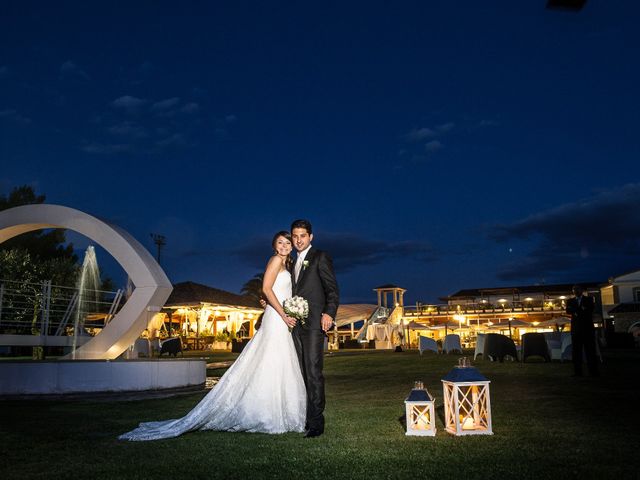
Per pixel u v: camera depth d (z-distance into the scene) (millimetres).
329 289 4781
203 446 3980
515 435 4168
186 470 3230
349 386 9078
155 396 8094
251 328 38500
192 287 35281
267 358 4785
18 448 4023
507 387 7875
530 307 48750
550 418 4973
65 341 13836
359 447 3828
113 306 15789
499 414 5258
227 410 4742
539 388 7641
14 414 6047
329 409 6031
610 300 45250
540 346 14211
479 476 2977
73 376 8383
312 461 3410
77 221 11242
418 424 4309
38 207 11547
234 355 24844
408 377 10648
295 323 4680
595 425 4555
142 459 3572
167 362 9266
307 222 5000
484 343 14906
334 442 4039
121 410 6367
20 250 23594
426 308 50875
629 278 41719
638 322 38062
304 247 4977
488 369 11719
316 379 4551
